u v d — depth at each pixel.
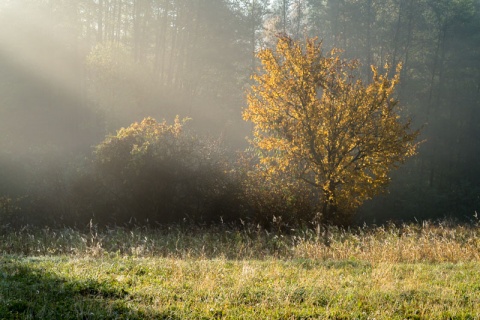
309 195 23.64
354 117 21.95
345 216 23.58
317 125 22.39
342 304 7.51
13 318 6.41
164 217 23.06
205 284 8.25
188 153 23.55
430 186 51.78
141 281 8.69
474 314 7.25
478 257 13.54
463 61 65.38
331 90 22.38
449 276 10.20
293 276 9.69
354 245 15.31
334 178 22.44
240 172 24.28
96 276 8.70
